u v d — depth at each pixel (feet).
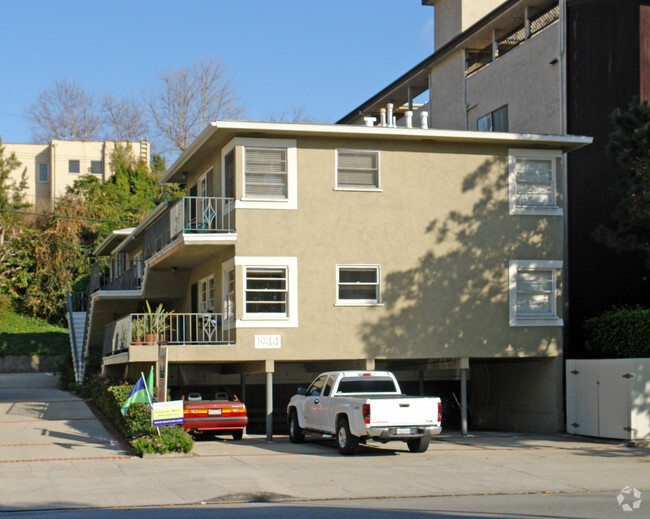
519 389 86.28
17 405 90.43
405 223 76.95
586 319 86.28
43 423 77.51
